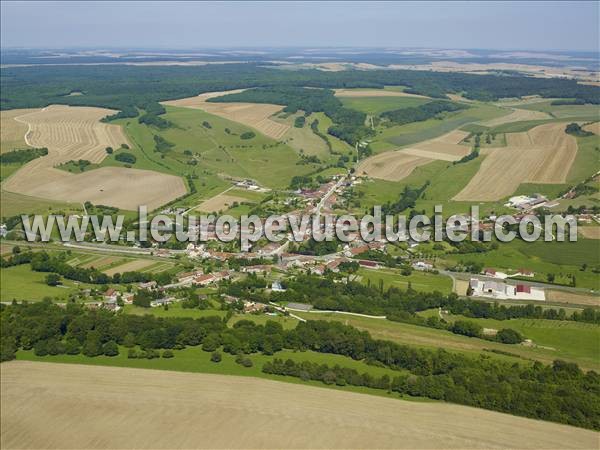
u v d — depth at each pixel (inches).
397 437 5241.1
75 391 6048.2
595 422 5477.4
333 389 6107.3
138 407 5728.3
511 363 6761.8
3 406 5821.9
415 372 6545.3
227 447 5157.5
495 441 5211.6
